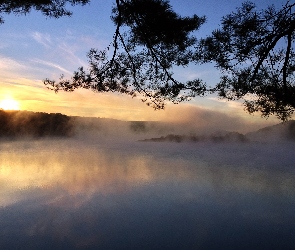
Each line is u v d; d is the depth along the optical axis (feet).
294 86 12.53
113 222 36.22
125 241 29.37
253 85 13.69
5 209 41.22
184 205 47.19
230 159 148.97
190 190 62.28
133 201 49.44
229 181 77.00
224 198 53.72
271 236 31.73
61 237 30.04
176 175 87.92
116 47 16.30
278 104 13.03
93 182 71.15
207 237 31.01
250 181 77.82
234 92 14.60
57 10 17.16
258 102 13.84
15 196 50.83
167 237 30.91
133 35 17.39
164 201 50.11
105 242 29.09
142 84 17.44
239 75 14.20
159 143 290.97
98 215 39.60
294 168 111.24
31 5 16.80
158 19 15.92
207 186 68.33
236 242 29.68
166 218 38.81
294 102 12.34
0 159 135.95
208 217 39.42
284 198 54.03
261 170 105.19
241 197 55.16
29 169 98.84
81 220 36.68
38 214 39.17
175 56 17.10
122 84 17.37
